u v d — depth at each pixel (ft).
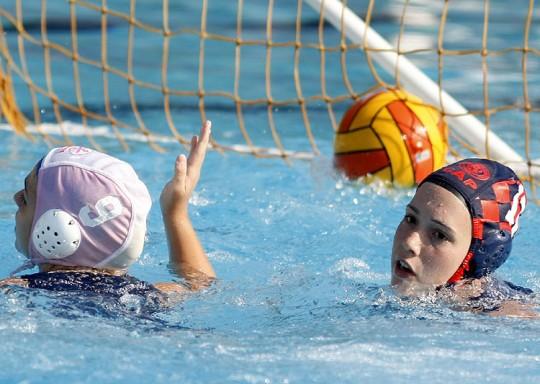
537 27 126.62
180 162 41.14
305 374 28.81
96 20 126.00
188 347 30.99
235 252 48.55
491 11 137.39
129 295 35.86
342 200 59.31
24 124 77.56
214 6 137.18
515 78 101.86
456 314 35.81
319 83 98.63
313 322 35.09
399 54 66.69
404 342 32.19
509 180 38.40
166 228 41.83
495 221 37.29
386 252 49.78
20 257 45.06
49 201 36.24
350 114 63.98
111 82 96.68
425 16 132.26
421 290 37.27
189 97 91.81
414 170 61.46
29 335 31.04
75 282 35.76
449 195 36.99
